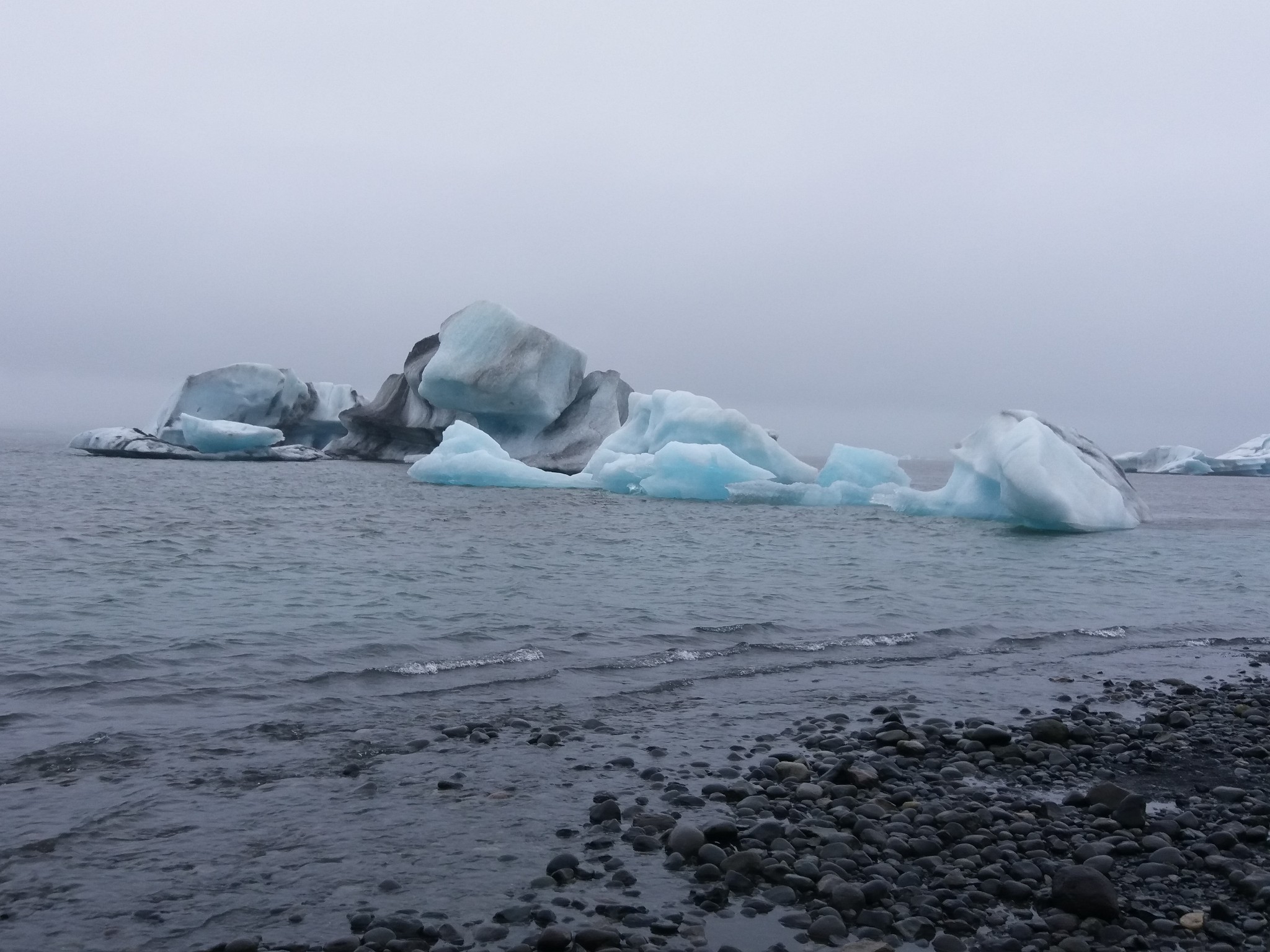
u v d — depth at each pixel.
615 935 2.80
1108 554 13.16
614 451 24.77
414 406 36.38
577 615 7.85
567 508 19.12
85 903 2.95
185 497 20.16
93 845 3.35
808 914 3.02
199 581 9.22
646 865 3.35
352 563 10.62
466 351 32.41
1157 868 3.33
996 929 2.96
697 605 8.48
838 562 11.75
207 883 3.11
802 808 3.88
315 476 28.05
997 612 8.66
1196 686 6.19
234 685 5.48
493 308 32.84
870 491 20.97
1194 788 4.29
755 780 4.21
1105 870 3.32
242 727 4.71
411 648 6.54
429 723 4.88
